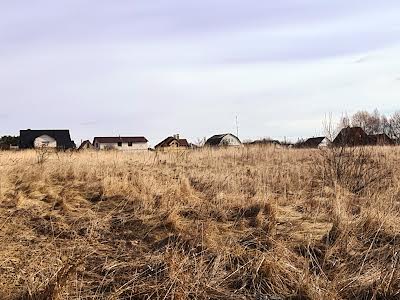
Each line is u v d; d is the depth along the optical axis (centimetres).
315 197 782
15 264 484
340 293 423
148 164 1446
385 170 1012
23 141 6538
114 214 697
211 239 545
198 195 827
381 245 537
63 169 1152
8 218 652
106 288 443
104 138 8206
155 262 490
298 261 486
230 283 450
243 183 940
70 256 514
